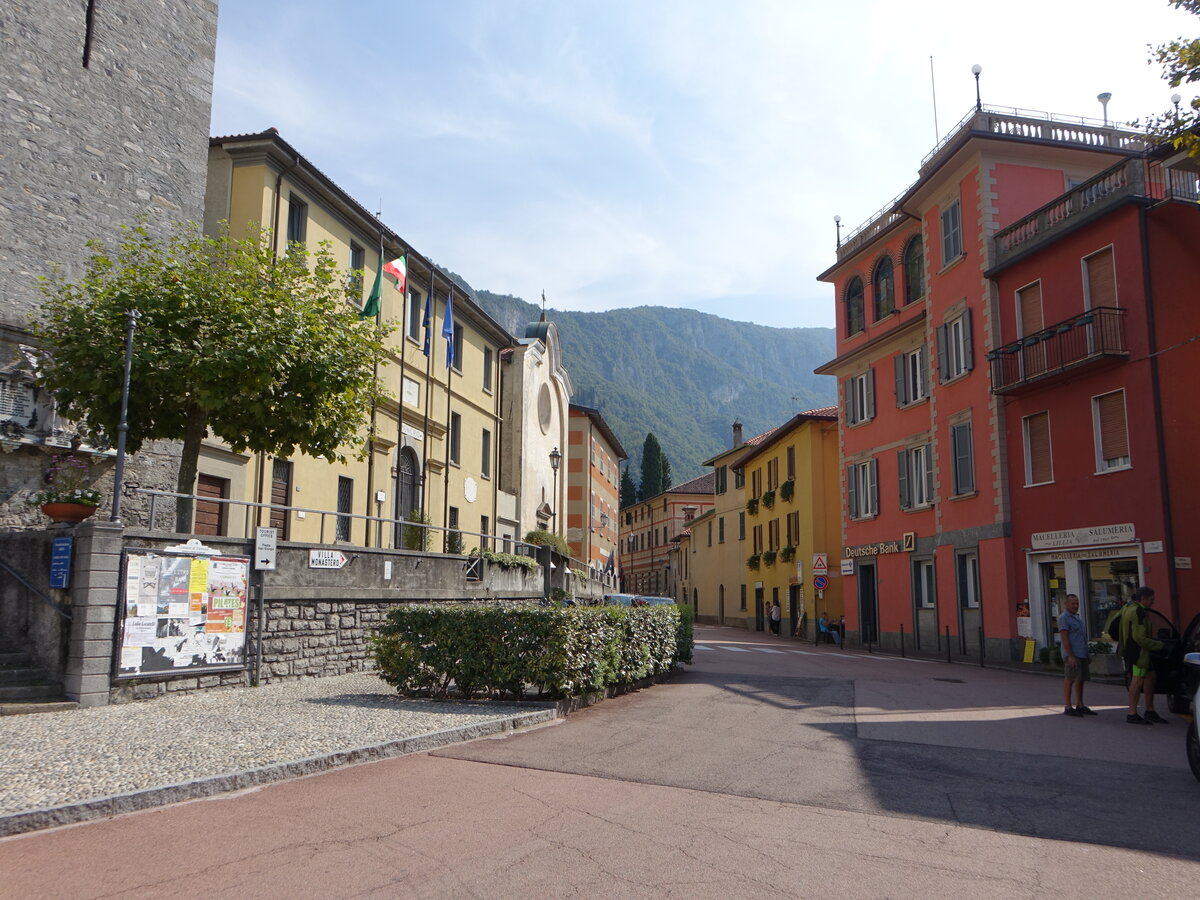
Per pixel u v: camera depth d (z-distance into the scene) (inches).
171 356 498.6
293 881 188.4
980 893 189.3
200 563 490.9
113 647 437.1
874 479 1282.0
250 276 554.9
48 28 623.8
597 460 2716.5
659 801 268.1
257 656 530.6
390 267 917.8
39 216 605.3
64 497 456.4
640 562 3939.5
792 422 1662.2
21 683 419.8
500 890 185.0
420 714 413.4
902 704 527.2
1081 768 332.5
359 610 637.3
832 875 199.5
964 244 1017.5
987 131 972.6
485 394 1368.1
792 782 298.4
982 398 972.6
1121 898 188.1
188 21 736.3
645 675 590.6
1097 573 813.2
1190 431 743.7
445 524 1165.7
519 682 454.9
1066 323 814.5
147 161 688.4
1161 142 566.9
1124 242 784.9
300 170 812.6
